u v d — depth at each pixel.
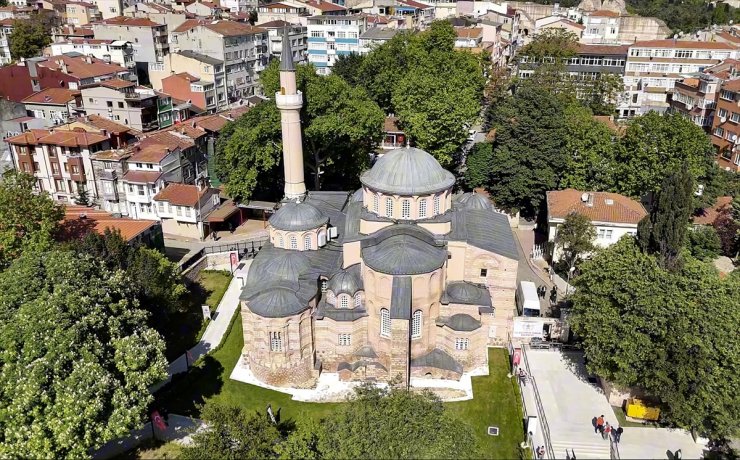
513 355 50.19
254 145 75.38
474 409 45.38
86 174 84.25
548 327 52.97
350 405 36.91
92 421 34.66
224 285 66.06
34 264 42.72
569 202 68.88
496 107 97.25
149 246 64.62
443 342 48.94
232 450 33.97
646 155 71.06
